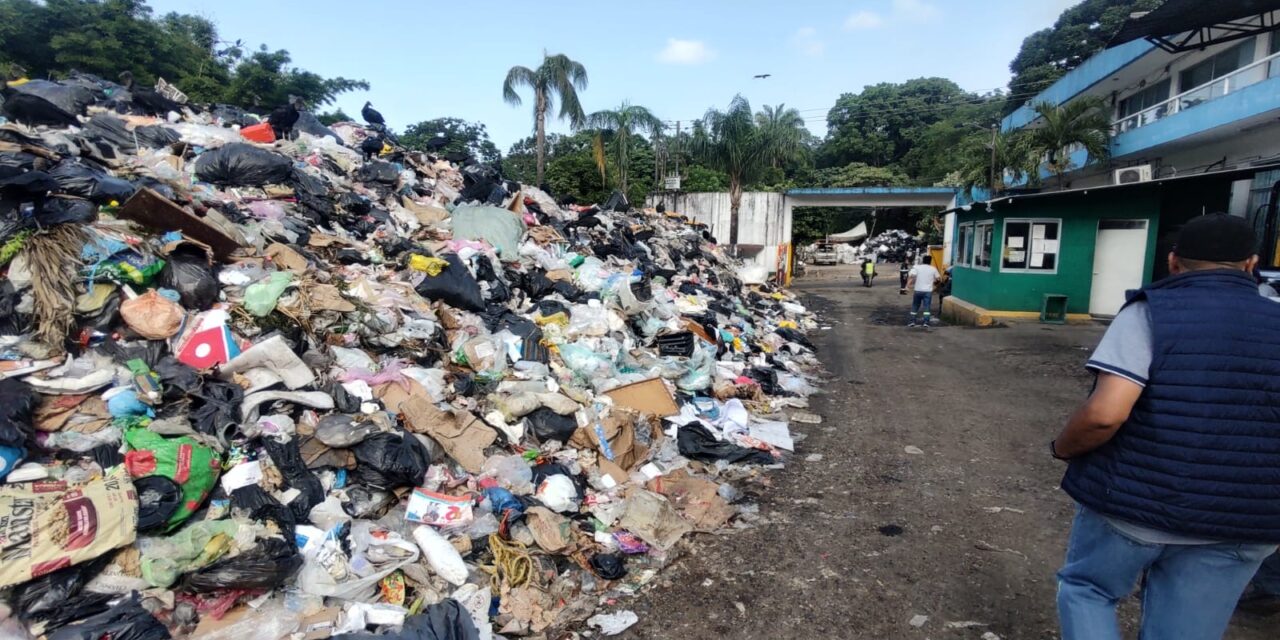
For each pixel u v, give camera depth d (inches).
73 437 116.3
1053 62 1533.0
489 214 320.5
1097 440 80.9
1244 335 75.1
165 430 122.6
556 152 1390.3
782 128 952.3
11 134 192.5
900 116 1941.4
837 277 1258.0
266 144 301.9
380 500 139.0
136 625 95.7
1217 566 78.4
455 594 124.0
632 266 398.6
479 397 186.2
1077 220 494.3
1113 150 653.9
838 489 191.6
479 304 242.2
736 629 125.4
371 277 227.1
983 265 550.3
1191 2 280.1
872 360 384.8
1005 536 159.8
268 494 125.4
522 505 150.3
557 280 308.8
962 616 127.9
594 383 219.6
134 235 160.2
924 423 256.1
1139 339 78.8
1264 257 405.7
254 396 140.9
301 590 114.2
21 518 97.7
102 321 142.1
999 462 210.8
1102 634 85.3
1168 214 490.0
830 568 146.8
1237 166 509.7
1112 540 83.2
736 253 968.3
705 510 172.1
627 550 151.9
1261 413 74.2
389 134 456.4
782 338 418.9
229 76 1027.3
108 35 842.8
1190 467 75.4
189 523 117.2
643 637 123.6
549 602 130.9
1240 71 466.3
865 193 1008.9
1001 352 390.3
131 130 266.2
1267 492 74.9
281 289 171.6
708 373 264.8
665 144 1115.9
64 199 156.9
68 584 97.7
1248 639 115.4
